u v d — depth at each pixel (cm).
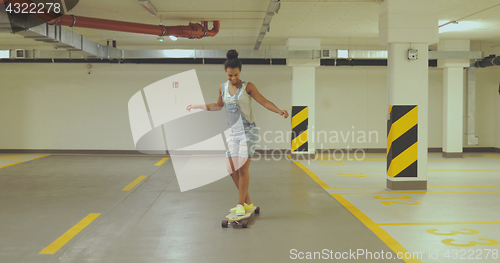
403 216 424
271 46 1105
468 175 718
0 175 718
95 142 1119
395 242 337
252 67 1115
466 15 723
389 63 588
